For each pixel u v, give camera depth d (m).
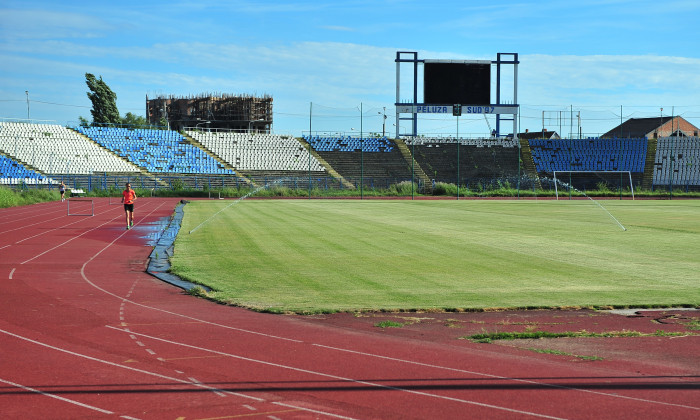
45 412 6.76
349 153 83.25
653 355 9.15
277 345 9.60
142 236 26.47
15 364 8.48
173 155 75.69
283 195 67.12
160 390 7.46
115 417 6.62
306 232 28.02
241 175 74.31
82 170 67.75
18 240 24.78
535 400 7.12
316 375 8.05
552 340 10.10
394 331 10.69
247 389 7.50
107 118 94.62
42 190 56.66
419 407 6.90
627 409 6.84
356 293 14.32
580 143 86.50
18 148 67.31
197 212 41.41
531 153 84.50
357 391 7.43
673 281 16.06
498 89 83.19
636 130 107.25
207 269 17.56
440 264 18.78
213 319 11.48
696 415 6.66
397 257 20.19
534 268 18.11
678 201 59.81
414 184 71.50
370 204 52.62
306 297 13.77
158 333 10.32
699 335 10.46
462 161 82.69
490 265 18.64
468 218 36.75
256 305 12.81
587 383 7.75
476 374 8.12
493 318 11.90
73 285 15.02
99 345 9.50
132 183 67.62
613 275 16.97
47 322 11.03
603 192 70.25
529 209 45.97
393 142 86.69
